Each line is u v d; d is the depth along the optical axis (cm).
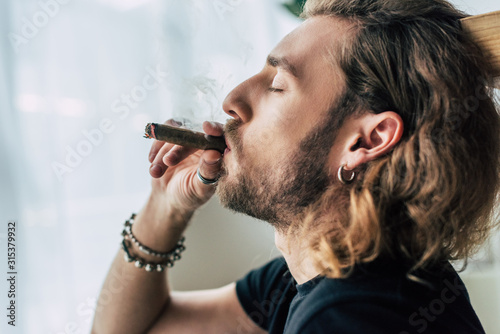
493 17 66
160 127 71
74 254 142
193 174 90
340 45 69
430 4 72
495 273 170
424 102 66
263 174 70
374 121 67
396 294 58
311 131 68
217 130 75
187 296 105
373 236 61
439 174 63
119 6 146
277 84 70
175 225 96
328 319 57
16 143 126
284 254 75
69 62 137
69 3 136
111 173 147
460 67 66
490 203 73
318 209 67
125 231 100
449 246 70
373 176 65
